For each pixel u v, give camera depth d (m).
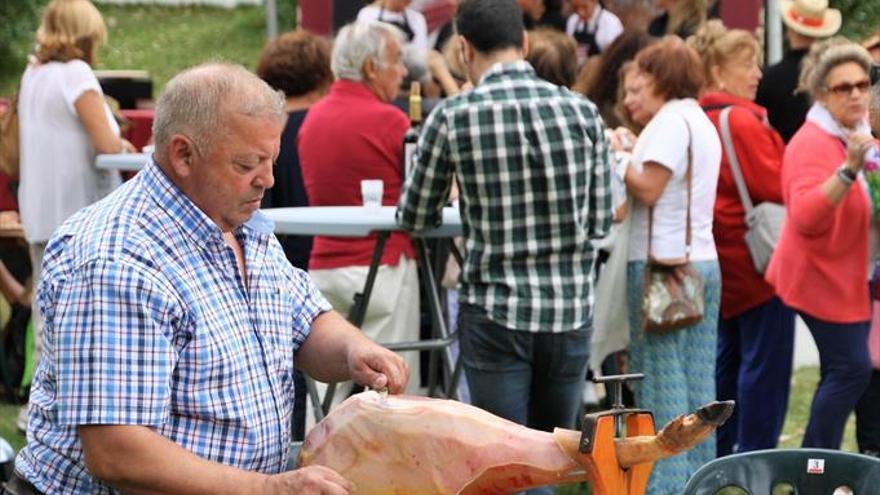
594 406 9.23
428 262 7.81
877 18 18.86
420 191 6.57
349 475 3.99
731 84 8.20
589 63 8.87
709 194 7.41
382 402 4.03
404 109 9.62
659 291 7.30
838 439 7.62
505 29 6.39
